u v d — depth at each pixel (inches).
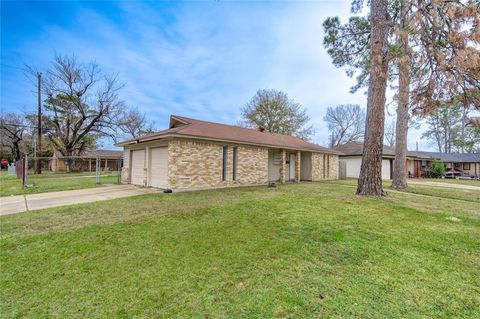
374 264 125.0
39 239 155.3
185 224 191.5
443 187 530.6
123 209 243.6
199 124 501.4
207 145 420.2
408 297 95.6
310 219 209.5
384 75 304.0
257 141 510.6
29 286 101.3
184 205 265.0
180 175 381.1
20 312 85.0
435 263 126.9
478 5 202.5
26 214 221.6
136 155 504.4
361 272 116.0
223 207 255.1
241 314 84.0
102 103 946.1
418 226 193.0
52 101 895.7
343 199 306.7
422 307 89.3
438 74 214.1
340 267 121.1
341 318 82.3
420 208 262.1
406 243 155.2
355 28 455.5
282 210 243.1
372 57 317.1
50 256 130.4
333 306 89.0
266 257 131.6
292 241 156.2
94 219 204.8
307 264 123.9
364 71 502.0
